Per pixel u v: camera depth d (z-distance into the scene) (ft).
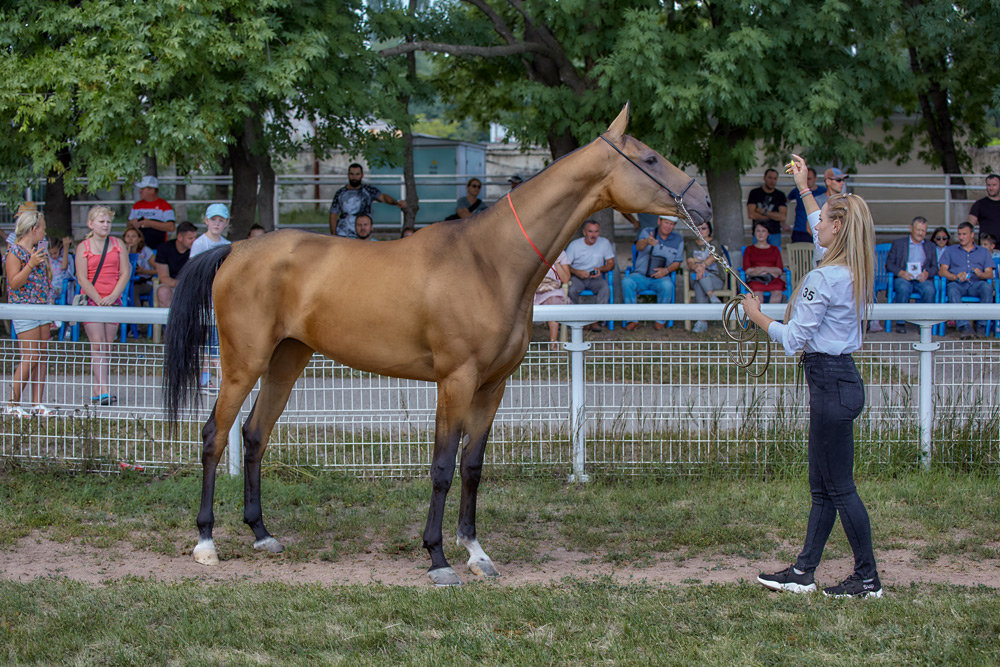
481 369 14.40
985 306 19.31
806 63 33.76
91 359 20.01
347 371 22.52
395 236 53.01
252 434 16.19
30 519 16.93
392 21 33.27
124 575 14.56
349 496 18.69
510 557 15.37
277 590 13.48
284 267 15.20
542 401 20.18
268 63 27.53
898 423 19.83
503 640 11.43
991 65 38.93
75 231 55.26
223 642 11.55
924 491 18.17
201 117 26.66
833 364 13.07
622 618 12.16
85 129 26.48
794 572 13.44
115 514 17.58
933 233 37.70
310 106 32.07
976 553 15.24
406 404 20.24
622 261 47.60
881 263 38.32
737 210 39.60
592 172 14.37
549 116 34.42
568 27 32.40
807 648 11.32
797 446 19.60
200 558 15.15
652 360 19.76
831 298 12.84
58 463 19.92
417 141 59.21
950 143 51.39
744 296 14.07
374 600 12.95
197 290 15.93
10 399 20.72
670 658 10.93
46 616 12.34
